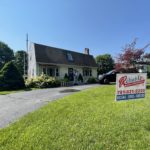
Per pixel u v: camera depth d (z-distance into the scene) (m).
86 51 37.62
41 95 13.44
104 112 7.50
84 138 5.23
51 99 11.42
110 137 5.24
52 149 4.73
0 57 58.19
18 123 6.67
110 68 50.22
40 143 5.04
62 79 25.53
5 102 11.23
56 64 28.22
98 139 5.16
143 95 7.18
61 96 12.46
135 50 16.53
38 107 9.23
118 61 16.69
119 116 6.94
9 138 5.42
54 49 30.41
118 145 4.81
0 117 7.74
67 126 6.11
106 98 10.35
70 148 4.75
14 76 19.75
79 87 18.77
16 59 60.25
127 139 5.11
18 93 15.38
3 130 6.07
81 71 33.25
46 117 7.15
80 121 6.53
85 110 7.89
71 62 31.42
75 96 11.40
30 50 29.89
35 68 26.56
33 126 6.27
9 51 59.88
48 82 21.22
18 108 9.30
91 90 13.83
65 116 7.15
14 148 4.84
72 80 30.64
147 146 4.72
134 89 7.04
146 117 6.77
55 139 5.23
